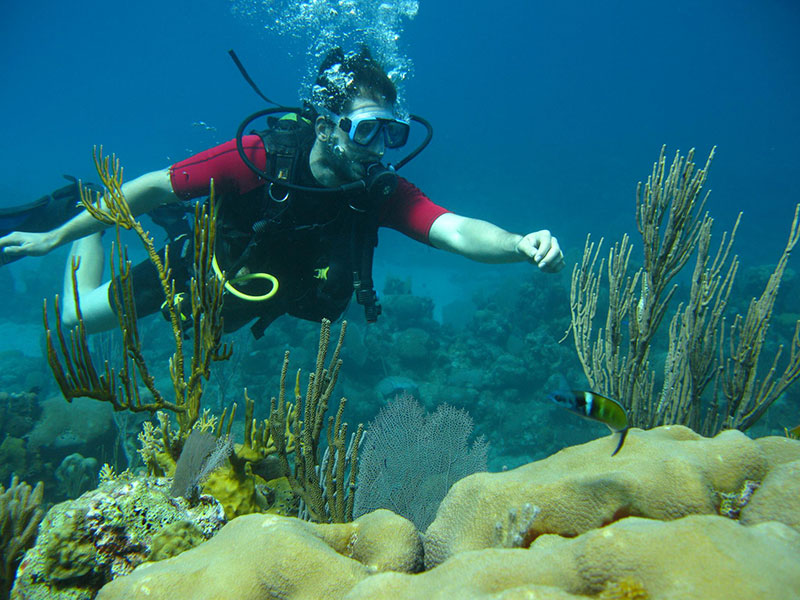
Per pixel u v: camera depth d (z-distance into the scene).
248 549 1.31
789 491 1.20
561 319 12.51
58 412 6.91
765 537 0.95
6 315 19.50
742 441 1.55
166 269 2.43
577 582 1.01
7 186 41.06
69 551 1.73
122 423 7.61
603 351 3.40
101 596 1.25
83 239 4.42
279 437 2.22
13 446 6.29
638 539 0.99
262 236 3.29
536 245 2.48
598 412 1.20
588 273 3.46
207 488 2.17
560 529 1.43
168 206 3.80
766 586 0.83
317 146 3.35
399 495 2.91
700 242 3.10
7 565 2.20
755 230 37.59
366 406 10.28
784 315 12.98
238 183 3.37
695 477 1.39
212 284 2.33
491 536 1.50
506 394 10.91
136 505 1.86
